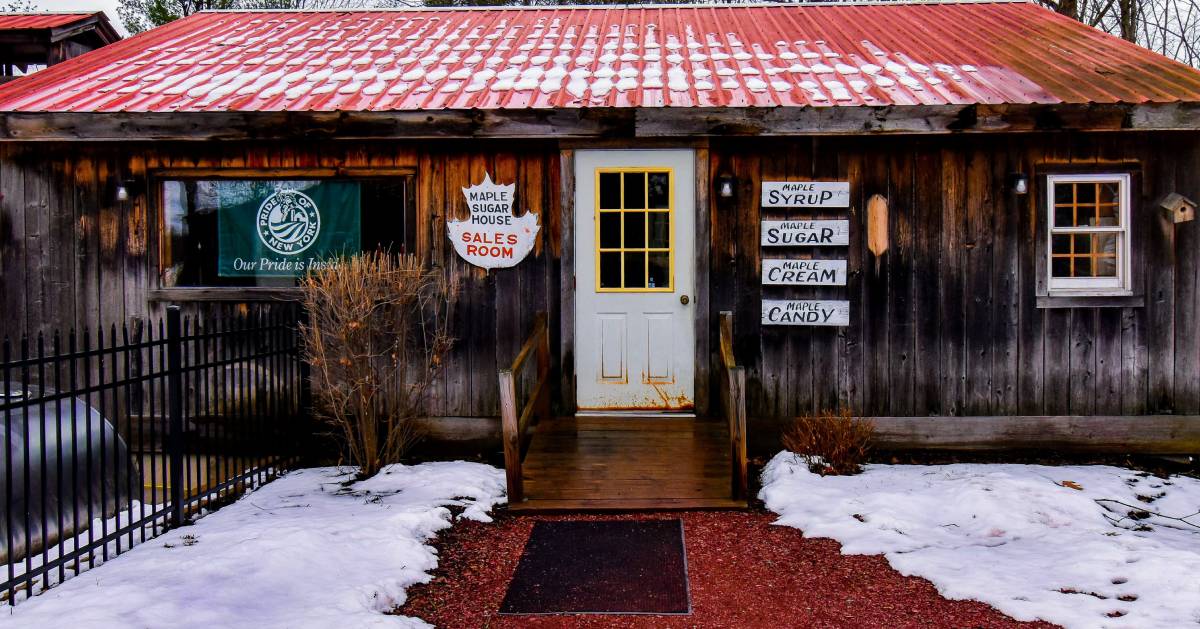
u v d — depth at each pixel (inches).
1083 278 282.8
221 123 264.1
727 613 163.6
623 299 289.7
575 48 338.3
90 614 146.9
